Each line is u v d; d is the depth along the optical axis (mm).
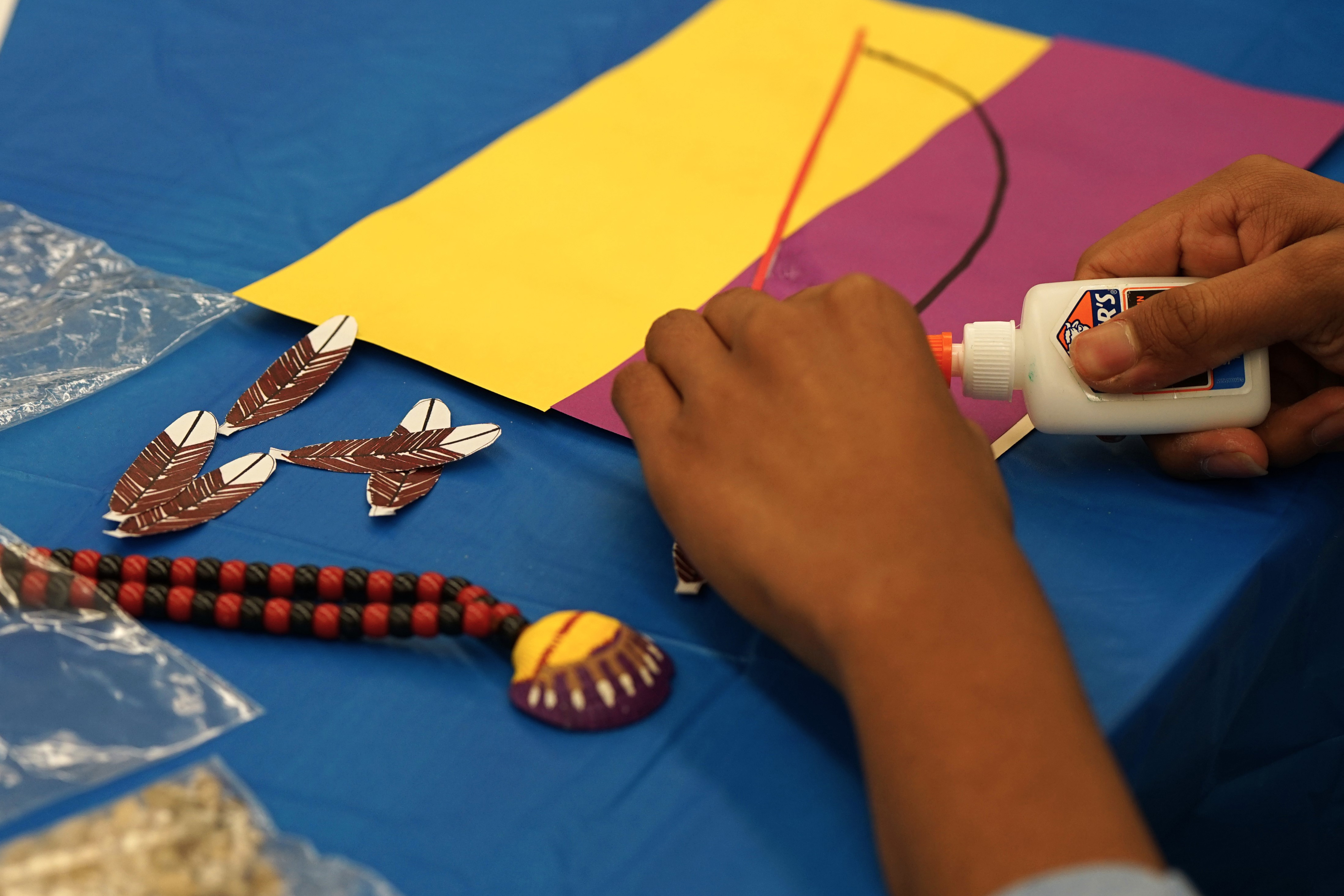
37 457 610
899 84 922
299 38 982
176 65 946
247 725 474
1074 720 385
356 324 677
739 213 794
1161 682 496
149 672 492
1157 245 625
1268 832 761
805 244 768
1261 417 572
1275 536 562
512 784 454
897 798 384
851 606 417
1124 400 566
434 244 753
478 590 518
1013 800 365
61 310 707
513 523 571
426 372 666
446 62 955
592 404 635
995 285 736
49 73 935
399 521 571
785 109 896
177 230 782
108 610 512
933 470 443
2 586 515
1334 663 693
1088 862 351
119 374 665
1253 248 607
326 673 497
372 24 1001
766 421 475
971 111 896
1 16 991
